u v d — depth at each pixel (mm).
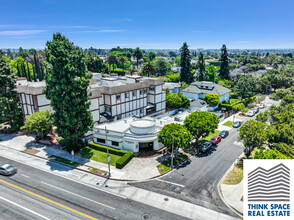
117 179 31406
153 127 41281
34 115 43188
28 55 148500
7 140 45781
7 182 30516
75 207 25203
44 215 23828
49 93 38219
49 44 36781
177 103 65812
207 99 71688
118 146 41062
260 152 26703
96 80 61594
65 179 31500
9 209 24812
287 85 93562
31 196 27297
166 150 39812
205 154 40219
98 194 27859
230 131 52938
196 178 31906
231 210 25062
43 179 31406
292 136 32656
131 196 27516
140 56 154750
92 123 40406
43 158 38219
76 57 37531
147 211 24688
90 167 34875
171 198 27141
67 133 37906
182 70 111750
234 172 33500
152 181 31078
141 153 39812
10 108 49125
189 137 36250
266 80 94438
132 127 40938
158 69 136125
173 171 33969
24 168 34625
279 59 180250
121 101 52094
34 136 47875
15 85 49938
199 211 24797
